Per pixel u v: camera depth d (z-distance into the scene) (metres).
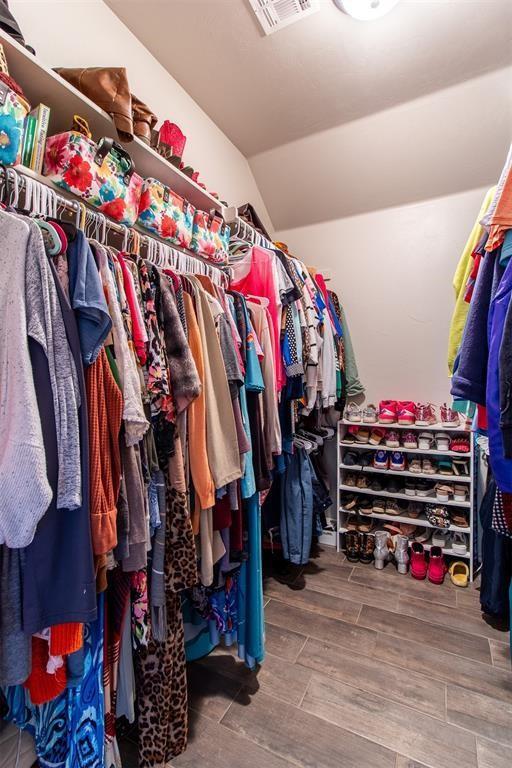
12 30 0.83
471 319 1.07
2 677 0.57
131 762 1.01
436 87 1.80
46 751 0.74
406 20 1.47
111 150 0.95
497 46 1.58
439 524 2.04
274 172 2.40
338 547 2.35
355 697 1.23
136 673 0.95
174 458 0.89
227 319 1.16
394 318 2.43
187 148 1.86
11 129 0.74
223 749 1.04
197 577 0.93
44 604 0.58
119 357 0.73
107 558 0.69
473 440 2.02
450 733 1.09
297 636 1.53
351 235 2.52
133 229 1.06
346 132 2.09
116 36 1.44
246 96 1.86
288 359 1.61
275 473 1.80
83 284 0.66
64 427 0.60
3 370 0.55
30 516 0.53
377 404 2.52
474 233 1.33
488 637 1.52
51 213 0.80
